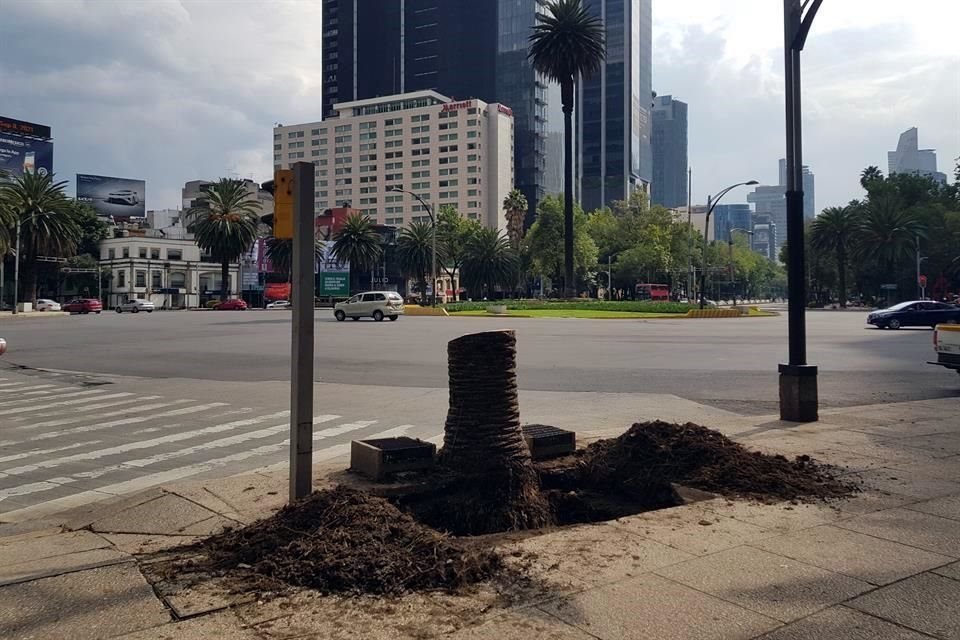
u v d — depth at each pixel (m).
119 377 16.84
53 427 10.52
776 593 3.63
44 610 3.40
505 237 101.00
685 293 131.62
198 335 30.39
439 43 174.38
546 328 35.62
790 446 7.51
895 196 85.56
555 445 6.36
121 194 117.38
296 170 4.92
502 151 156.25
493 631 3.16
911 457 6.98
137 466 8.02
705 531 4.65
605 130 183.00
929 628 3.25
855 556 4.20
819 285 105.00
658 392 13.16
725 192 54.09
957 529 4.74
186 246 102.69
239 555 4.10
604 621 3.28
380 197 163.62
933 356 19.95
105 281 98.19
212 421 10.84
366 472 5.68
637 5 190.50
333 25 191.00
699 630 3.20
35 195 65.25
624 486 6.04
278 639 3.07
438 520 5.16
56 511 6.34
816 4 8.90
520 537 4.61
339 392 13.73
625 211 106.94
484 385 5.41
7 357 22.06
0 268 70.31
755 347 23.25
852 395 12.70
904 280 85.81
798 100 9.53
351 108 170.00
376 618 3.29
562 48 61.12
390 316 43.91
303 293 4.97
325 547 3.94
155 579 3.78
